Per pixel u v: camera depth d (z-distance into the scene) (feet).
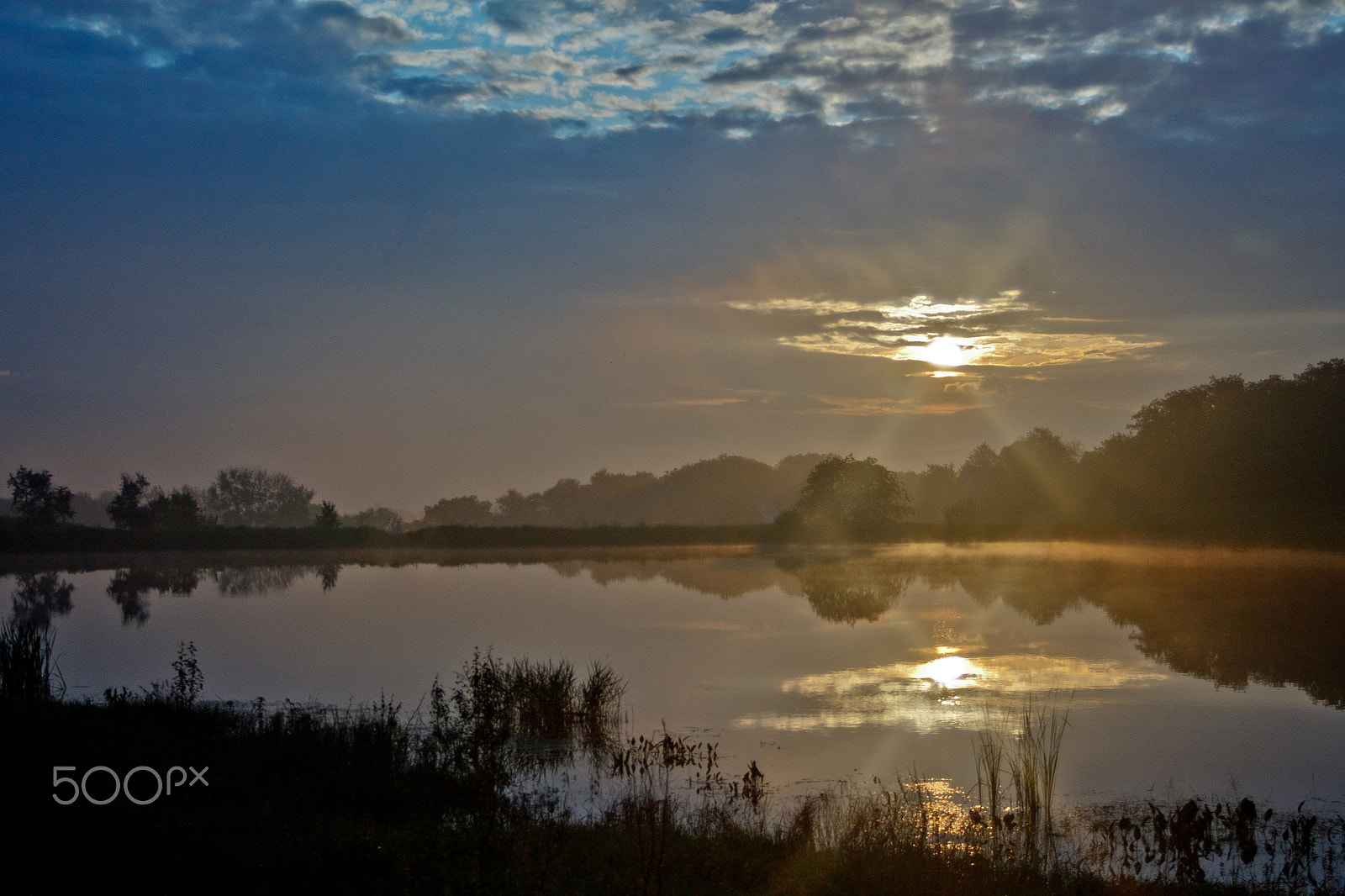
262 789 33.55
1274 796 37.35
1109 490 284.20
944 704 53.52
